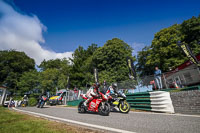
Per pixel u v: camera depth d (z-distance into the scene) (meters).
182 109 5.18
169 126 3.36
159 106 5.77
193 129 3.01
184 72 7.25
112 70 21.77
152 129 3.16
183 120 3.96
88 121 4.21
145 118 4.54
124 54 22.86
